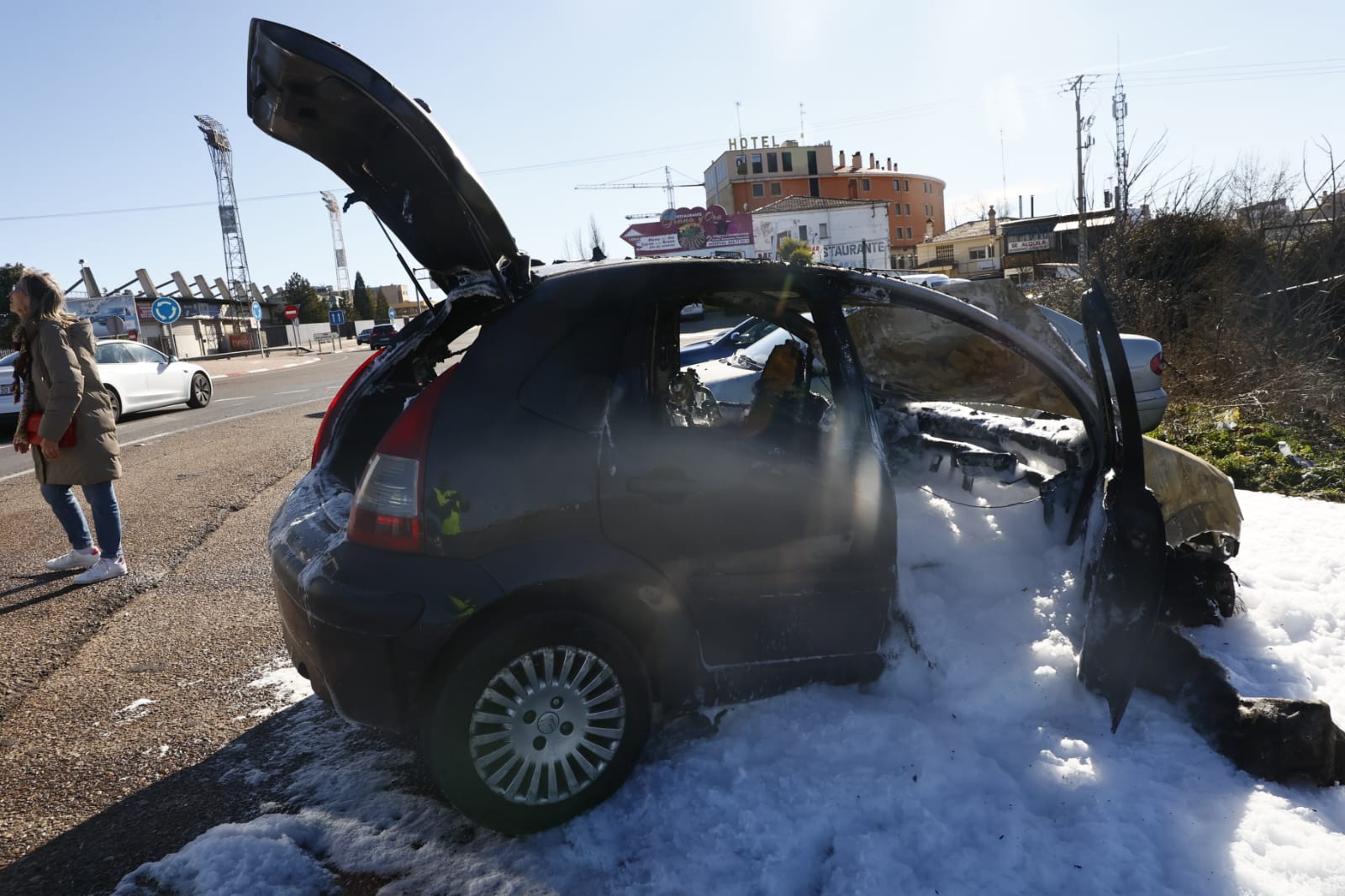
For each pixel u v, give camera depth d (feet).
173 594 16.89
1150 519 9.46
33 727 11.55
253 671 13.16
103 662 13.66
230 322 207.21
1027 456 11.89
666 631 8.95
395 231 10.19
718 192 342.64
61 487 17.76
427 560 8.18
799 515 9.29
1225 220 37.29
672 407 10.55
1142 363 23.36
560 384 8.82
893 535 9.64
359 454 11.27
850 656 9.75
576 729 8.60
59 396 16.67
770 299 11.88
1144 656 9.48
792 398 10.84
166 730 11.37
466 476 8.27
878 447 9.72
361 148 9.26
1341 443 24.56
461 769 8.20
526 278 9.40
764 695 9.53
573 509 8.54
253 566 18.61
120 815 9.41
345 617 8.11
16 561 19.63
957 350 12.52
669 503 8.84
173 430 43.29
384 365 10.76
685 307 11.73
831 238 232.12
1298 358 31.78
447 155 8.45
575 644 8.48
